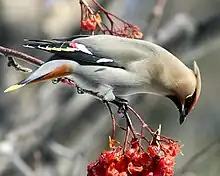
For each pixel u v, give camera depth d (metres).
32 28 18.55
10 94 16.30
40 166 13.67
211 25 14.57
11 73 16.72
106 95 8.80
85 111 14.53
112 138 8.39
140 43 9.13
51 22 18.59
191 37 14.51
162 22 18.78
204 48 14.67
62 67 8.51
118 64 8.84
